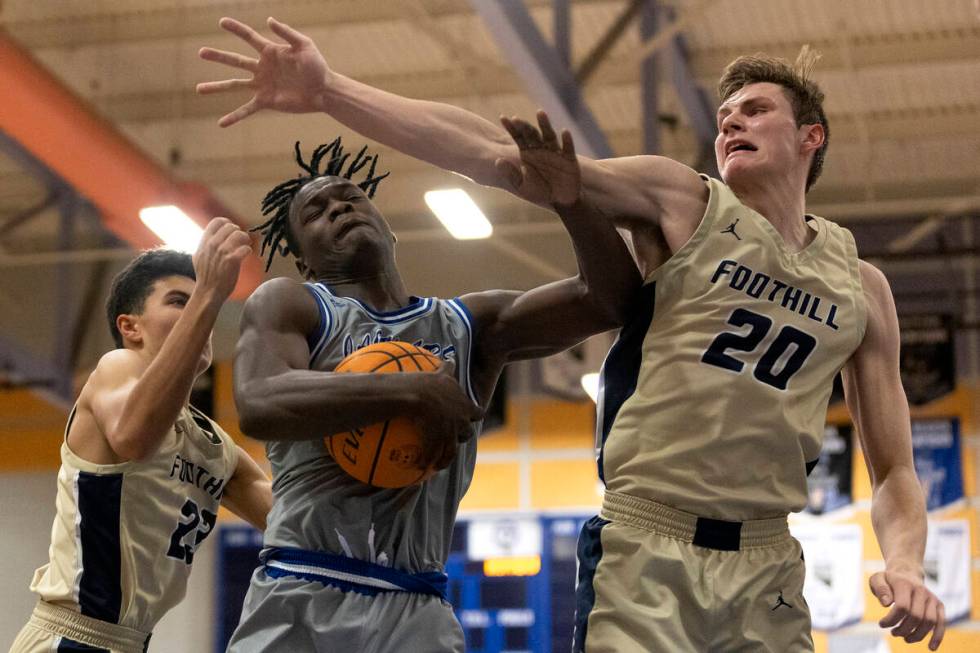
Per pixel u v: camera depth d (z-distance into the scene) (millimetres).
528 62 9523
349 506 3590
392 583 3611
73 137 10703
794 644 3715
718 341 3678
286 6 12664
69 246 15414
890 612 3627
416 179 15625
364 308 3783
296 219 3965
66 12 12828
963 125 14359
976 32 12789
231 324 16766
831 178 15789
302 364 3576
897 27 12789
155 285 4457
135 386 3920
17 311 17000
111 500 4246
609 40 10602
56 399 15828
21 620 16766
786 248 3803
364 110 3689
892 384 3955
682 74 13195
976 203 14578
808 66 4062
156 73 13742
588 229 3553
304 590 3533
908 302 15773
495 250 16125
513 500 16562
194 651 16250
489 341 3943
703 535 3625
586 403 16734
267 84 3707
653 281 3760
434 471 3496
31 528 17031
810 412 3752
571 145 3371
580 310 3822
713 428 3631
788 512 3744
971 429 15500
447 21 12617
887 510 3863
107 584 4238
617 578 3602
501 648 16094
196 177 15461
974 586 15164
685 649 3510
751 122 3920
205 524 4480
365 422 3361
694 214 3811
